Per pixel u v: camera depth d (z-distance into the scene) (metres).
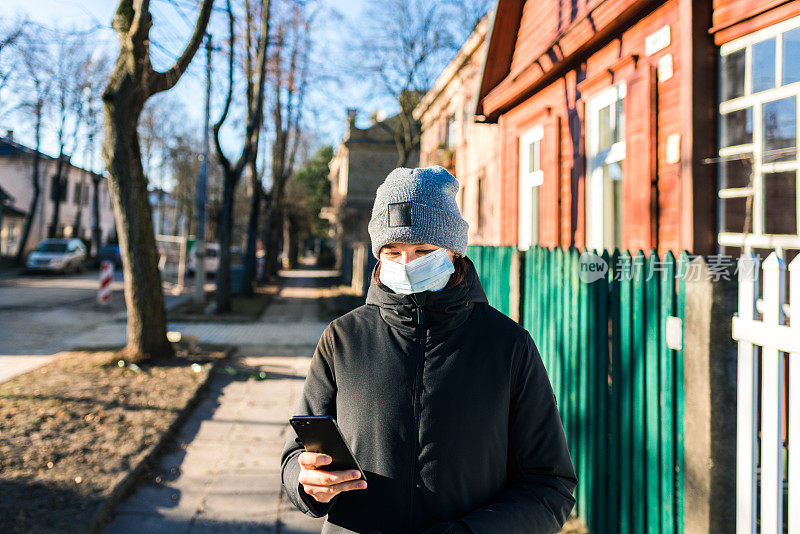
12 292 19.44
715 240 3.91
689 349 2.21
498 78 8.30
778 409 1.90
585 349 3.32
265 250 28.14
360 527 1.39
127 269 7.97
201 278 16.16
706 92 3.92
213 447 5.06
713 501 2.10
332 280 30.97
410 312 1.44
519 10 7.62
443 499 1.34
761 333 1.95
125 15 7.44
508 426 1.44
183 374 7.34
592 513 3.25
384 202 1.49
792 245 3.43
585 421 3.33
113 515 3.70
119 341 10.34
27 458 4.28
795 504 1.83
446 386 1.38
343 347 1.51
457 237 1.46
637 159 4.55
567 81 6.03
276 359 9.16
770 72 3.58
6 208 38.31
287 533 3.59
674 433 2.46
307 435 1.30
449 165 17.25
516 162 7.52
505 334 1.44
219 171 45.59
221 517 3.76
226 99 13.45
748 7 3.61
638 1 4.36
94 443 4.71
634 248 4.57
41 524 3.31
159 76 7.53
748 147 3.69
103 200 54.06
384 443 1.38
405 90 16.47
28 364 8.14
